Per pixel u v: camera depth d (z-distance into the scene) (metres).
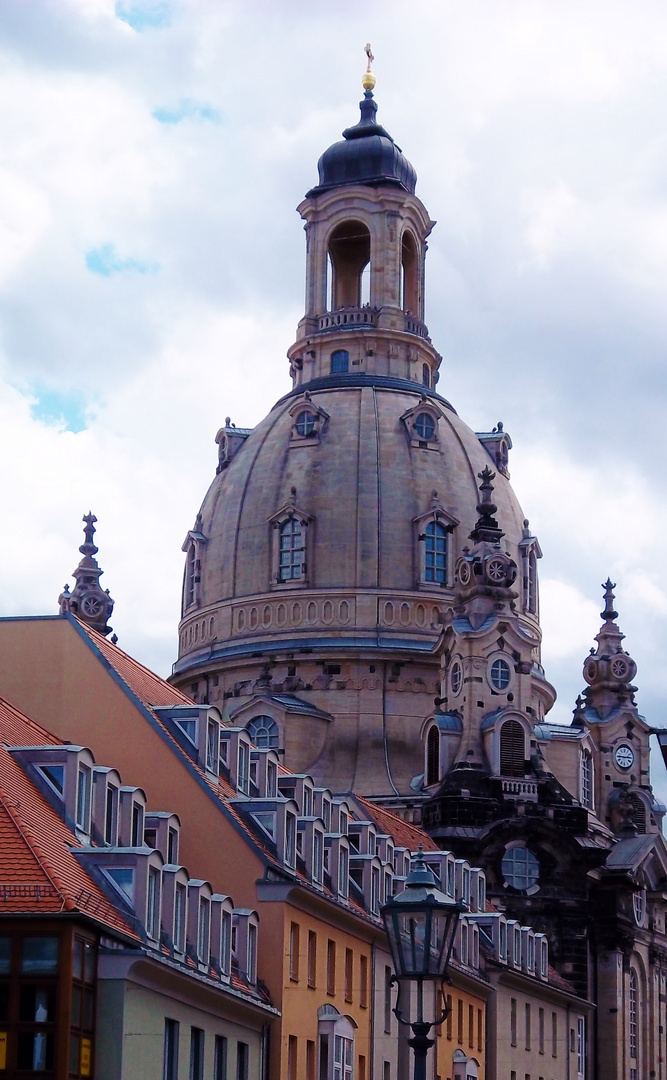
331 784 151.88
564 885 146.38
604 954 156.62
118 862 60.94
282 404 171.50
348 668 156.75
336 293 182.12
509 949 120.75
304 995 79.50
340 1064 83.19
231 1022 70.31
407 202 177.12
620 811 177.88
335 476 161.50
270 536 161.25
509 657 152.38
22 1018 53.81
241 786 84.62
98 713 78.00
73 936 54.38
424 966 49.41
